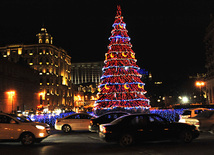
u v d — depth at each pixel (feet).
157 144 42.70
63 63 390.21
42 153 35.91
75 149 39.14
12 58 343.67
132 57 127.44
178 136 42.63
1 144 46.50
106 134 40.68
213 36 260.62
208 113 55.62
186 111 70.59
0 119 43.98
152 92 288.71
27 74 244.63
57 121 68.64
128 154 33.91
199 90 314.14
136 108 123.54
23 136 43.57
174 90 318.24
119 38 128.16
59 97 354.95
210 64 276.00
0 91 185.88
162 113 115.65
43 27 377.09
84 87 583.17
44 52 341.82
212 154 32.53
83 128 67.41
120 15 132.77
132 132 40.98
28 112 188.55
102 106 122.31
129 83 121.19
